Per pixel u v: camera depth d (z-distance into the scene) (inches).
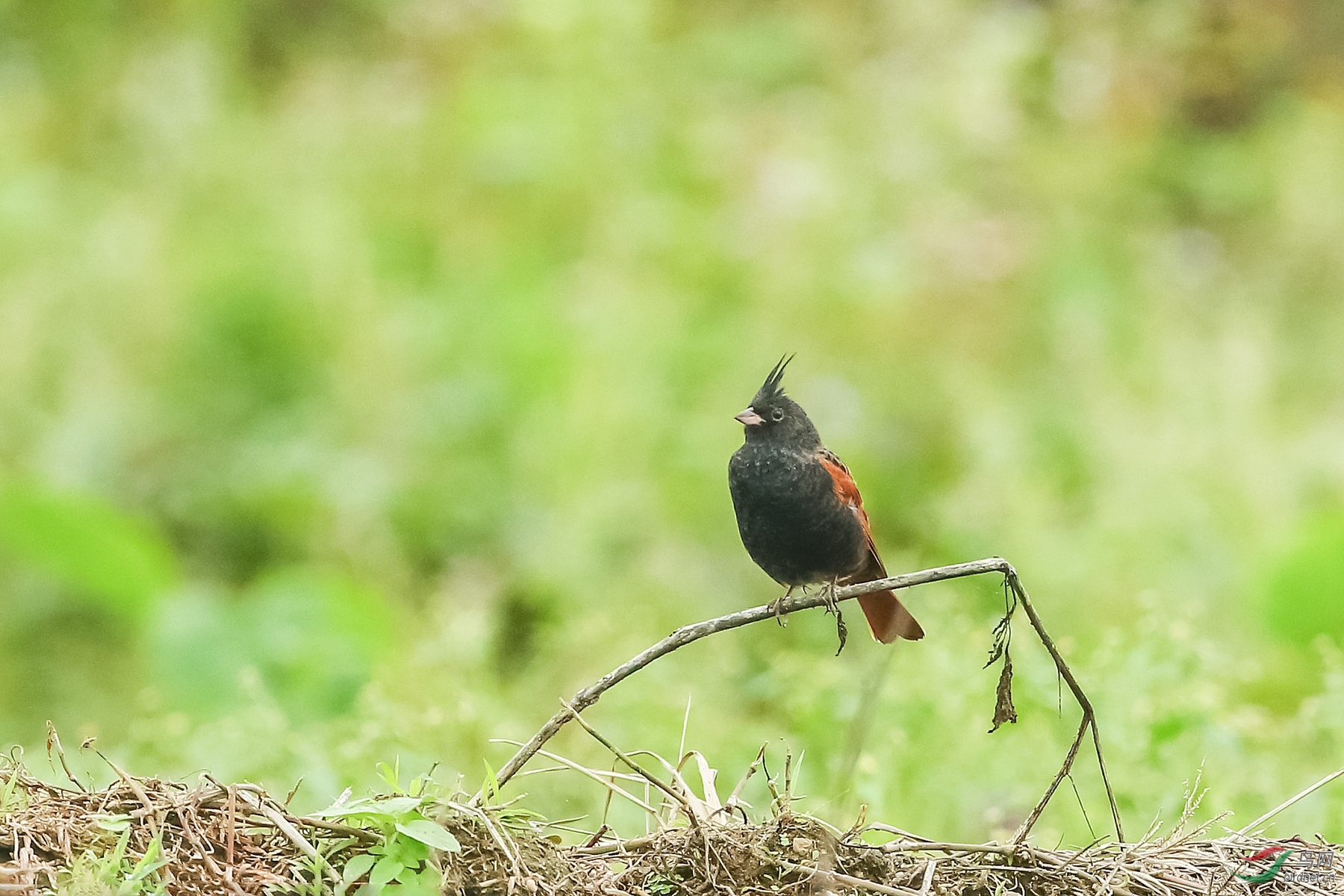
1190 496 494.6
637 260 598.2
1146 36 717.9
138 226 582.9
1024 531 470.6
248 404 526.9
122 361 531.5
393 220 625.6
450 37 693.9
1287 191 703.7
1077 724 313.4
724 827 217.9
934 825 306.0
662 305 571.5
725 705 385.7
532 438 513.7
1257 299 651.5
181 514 502.0
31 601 437.4
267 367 531.2
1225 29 727.7
